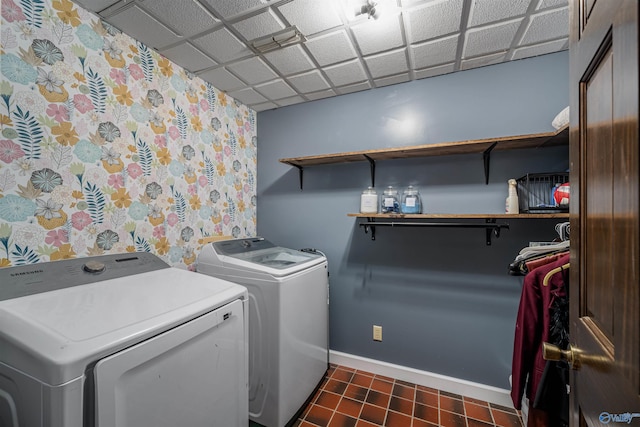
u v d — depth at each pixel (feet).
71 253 3.91
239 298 3.56
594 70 1.63
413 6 4.06
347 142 7.00
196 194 6.06
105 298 2.97
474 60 5.50
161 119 5.27
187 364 2.81
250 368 4.98
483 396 5.69
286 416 4.84
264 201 8.05
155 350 2.46
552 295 3.31
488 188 5.74
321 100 7.30
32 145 3.51
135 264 4.18
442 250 6.13
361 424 5.04
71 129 3.92
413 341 6.37
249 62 5.57
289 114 7.70
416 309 6.35
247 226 7.72
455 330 6.02
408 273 6.42
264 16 4.29
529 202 4.99
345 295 7.03
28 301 2.72
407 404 5.57
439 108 6.09
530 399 3.51
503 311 5.66
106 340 2.17
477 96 5.79
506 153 5.62
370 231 6.80
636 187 1.09
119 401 2.20
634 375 1.11
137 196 4.83
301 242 7.55
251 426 4.95
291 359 4.98
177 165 5.60
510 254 5.60
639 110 1.05
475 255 5.86
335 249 7.16
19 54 3.39
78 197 4.00
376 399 5.72
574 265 1.96
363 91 6.82
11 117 3.33
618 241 1.27
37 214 3.57
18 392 2.08
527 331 3.52
